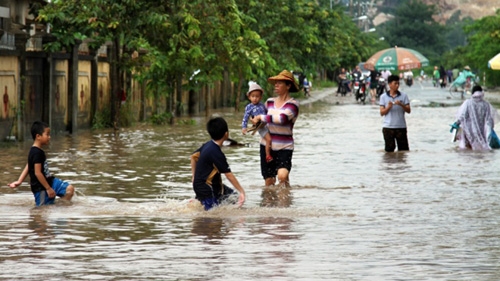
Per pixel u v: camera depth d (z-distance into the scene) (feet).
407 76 472.44
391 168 88.38
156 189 71.15
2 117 108.27
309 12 242.99
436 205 63.77
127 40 132.57
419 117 184.96
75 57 130.11
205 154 60.34
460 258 45.03
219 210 60.03
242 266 42.93
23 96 112.78
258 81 205.77
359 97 273.13
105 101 146.61
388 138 106.42
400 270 42.19
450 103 261.24
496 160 96.78
